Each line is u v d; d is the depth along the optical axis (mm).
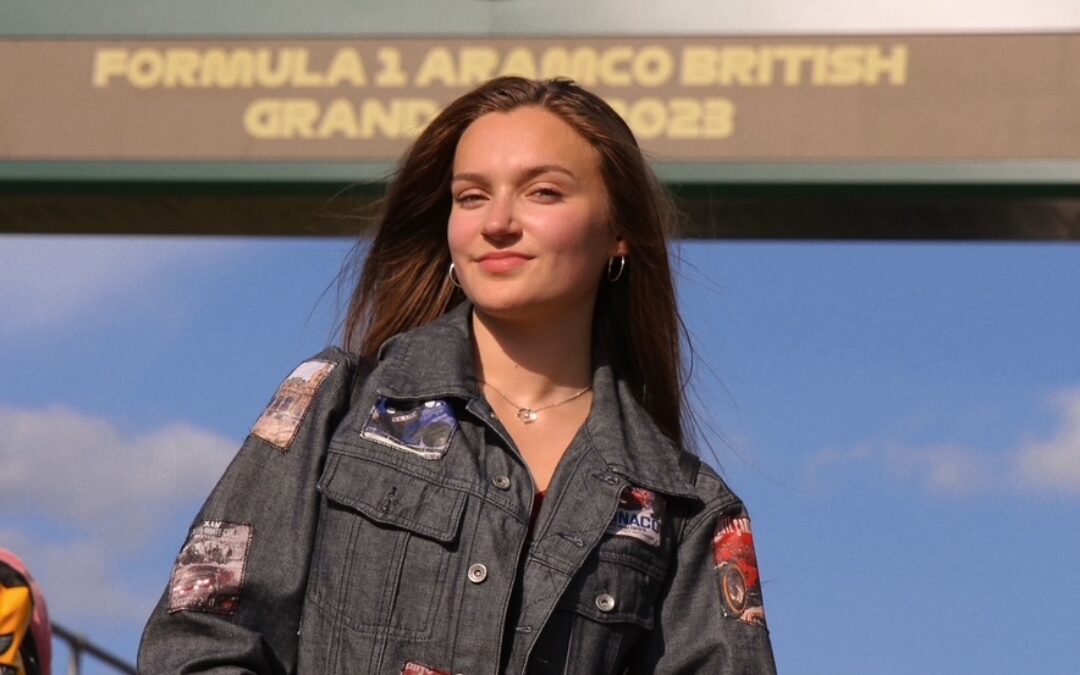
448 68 8805
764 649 3598
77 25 9016
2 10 9062
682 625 3578
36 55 9008
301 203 8906
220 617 3363
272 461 3475
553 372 3674
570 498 3506
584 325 3723
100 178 8836
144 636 3359
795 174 8508
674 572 3604
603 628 3443
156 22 8984
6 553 7445
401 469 3439
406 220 3832
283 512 3436
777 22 8672
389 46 8867
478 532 3387
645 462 3619
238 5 8977
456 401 3533
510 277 3588
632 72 8703
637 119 8656
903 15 8617
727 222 8938
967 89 8523
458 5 8844
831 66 8609
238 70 8898
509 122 3662
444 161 3773
